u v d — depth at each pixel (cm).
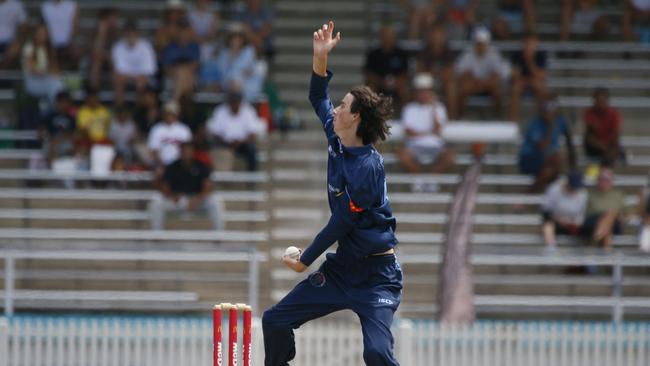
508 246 6212
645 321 6022
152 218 6150
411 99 6919
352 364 4966
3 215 6281
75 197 6369
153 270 6084
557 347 5106
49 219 6303
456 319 5219
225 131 6525
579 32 7738
